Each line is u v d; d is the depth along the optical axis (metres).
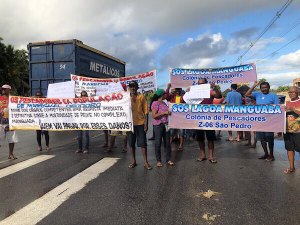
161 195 5.65
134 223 4.51
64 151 9.90
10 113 9.00
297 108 6.89
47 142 10.15
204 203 5.23
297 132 6.88
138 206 5.14
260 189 5.92
